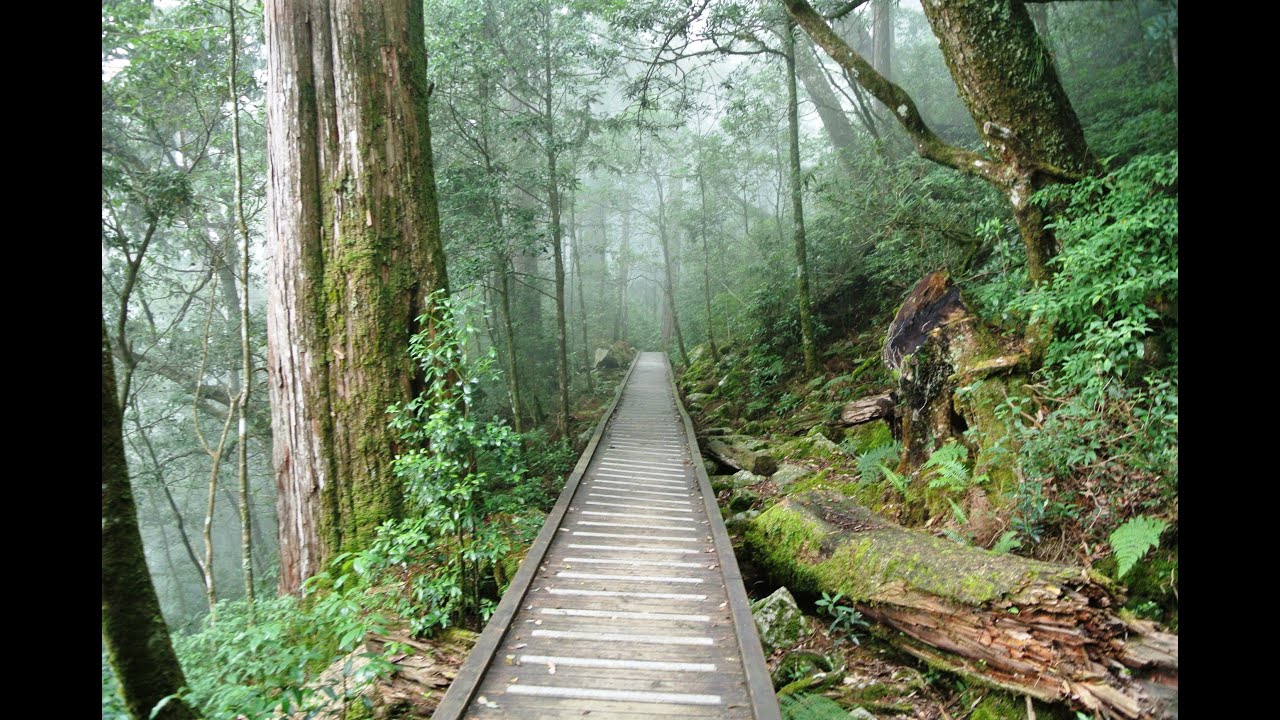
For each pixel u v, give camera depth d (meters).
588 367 20.22
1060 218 5.09
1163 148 4.12
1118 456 4.06
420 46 6.89
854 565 4.64
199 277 12.32
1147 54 3.88
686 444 10.14
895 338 6.45
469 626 4.97
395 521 5.98
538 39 11.90
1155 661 3.12
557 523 6.03
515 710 3.38
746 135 15.41
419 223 6.59
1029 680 3.51
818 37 7.11
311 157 6.38
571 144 12.04
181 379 12.36
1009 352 5.40
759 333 13.89
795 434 9.80
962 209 8.59
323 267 6.35
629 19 10.41
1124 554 3.46
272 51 6.42
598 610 4.45
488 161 10.86
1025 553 4.25
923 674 4.07
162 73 8.78
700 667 3.75
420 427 6.11
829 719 3.46
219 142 10.41
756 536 5.62
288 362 6.29
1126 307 4.27
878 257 11.12
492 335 10.90
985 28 5.35
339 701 3.96
